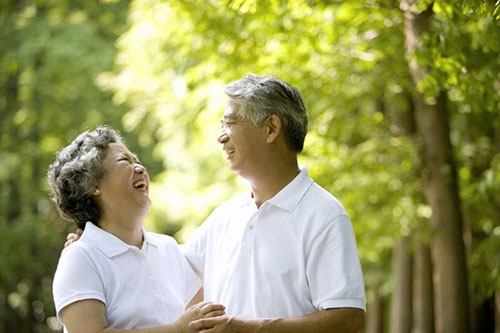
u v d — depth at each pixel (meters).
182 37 7.82
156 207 11.68
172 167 13.48
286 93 3.38
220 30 7.29
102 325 3.14
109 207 3.36
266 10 6.64
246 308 3.36
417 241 8.70
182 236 11.38
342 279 3.19
